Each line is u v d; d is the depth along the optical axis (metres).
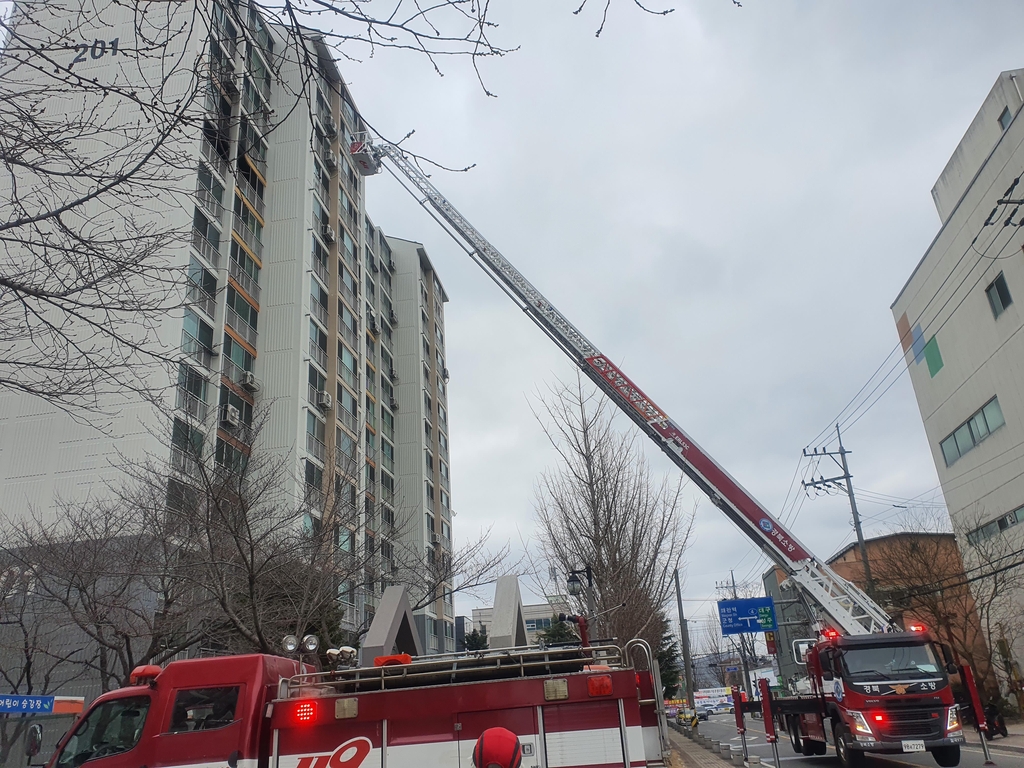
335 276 36.59
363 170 28.75
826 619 20.86
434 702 8.21
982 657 29.14
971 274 30.84
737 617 24.00
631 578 21.52
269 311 32.34
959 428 33.12
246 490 15.63
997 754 17.36
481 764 6.96
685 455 23.09
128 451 21.67
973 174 32.47
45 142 6.63
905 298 37.19
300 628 14.77
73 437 22.30
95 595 15.27
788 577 21.78
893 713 13.98
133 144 7.60
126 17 21.20
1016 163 27.16
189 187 25.94
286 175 34.62
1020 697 27.56
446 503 54.47
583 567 21.70
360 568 18.91
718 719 57.72
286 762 8.08
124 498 17.34
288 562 15.29
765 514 21.89
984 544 31.08
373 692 8.29
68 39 6.71
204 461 15.20
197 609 15.38
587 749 7.97
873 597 32.72
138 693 8.39
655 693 8.98
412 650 16.17
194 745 8.02
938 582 30.86
